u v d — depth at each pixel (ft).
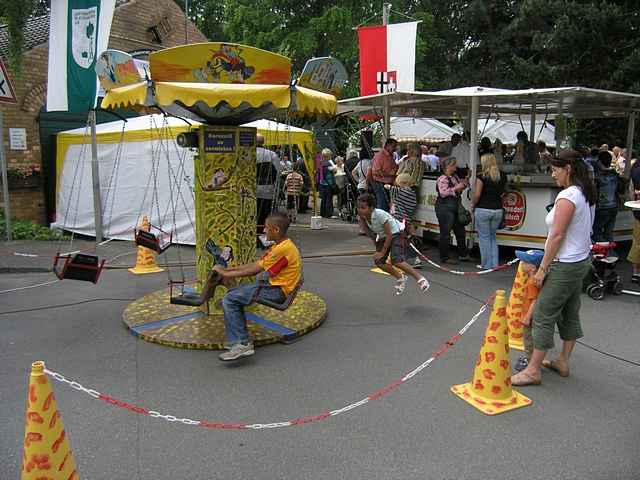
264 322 18.89
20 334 18.45
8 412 13.06
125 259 30.40
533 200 28.66
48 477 9.21
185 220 34.19
